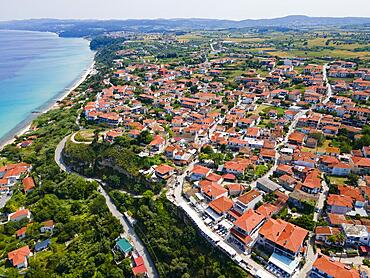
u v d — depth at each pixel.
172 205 117.50
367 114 178.25
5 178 151.12
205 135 173.00
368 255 88.50
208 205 111.19
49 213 125.19
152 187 131.38
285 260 86.94
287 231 93.06
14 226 119.69
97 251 105.88
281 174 128.50
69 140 177.50
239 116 190.12
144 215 118.69
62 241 114.62
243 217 99.69
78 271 97.69
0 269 98.62
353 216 102.25
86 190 142.88
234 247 95.06
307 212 106.50
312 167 132.00
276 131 165.75
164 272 98.69
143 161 144.50
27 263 103.94
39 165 163.12
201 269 96.12
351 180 121.81
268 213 103.12
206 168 133.88
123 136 169.38
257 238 95.88
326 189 119.25
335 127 166.00
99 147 163.50
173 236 108.62
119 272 95.88
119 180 145.38
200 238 102.50
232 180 127.81
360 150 144.62
